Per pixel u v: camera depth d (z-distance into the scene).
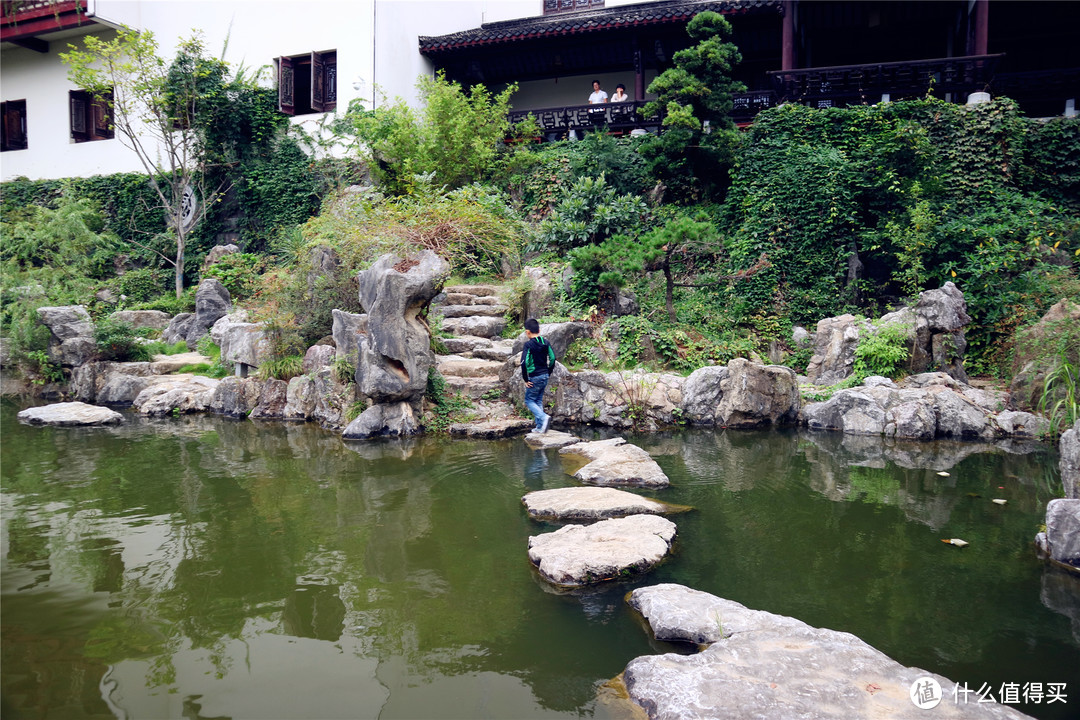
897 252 12.38
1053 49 17.53
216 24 19.64
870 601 3.87
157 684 3.02
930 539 4.90
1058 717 2.74
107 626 3.57
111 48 17.39
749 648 3.18
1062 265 11.44
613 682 3.08
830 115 13.77
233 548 4.71
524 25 20.05
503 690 3.00
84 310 13.06
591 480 6.36
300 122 18.95
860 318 10.77
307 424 9.66
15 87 22.28
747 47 19.09
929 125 13.38
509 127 17.31
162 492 6.14
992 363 11.16
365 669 3.17
